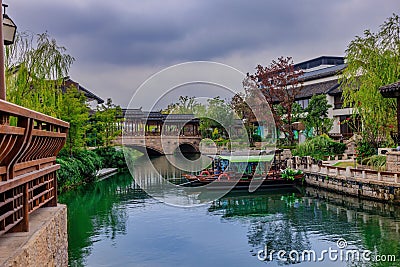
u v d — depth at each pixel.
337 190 18.30
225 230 12.16
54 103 16.56
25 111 3.97
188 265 9.00
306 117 33.72
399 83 16.61
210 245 10.54
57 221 5.89
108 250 10.09
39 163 5.60
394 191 14.89
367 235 11.46
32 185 5.35
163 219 13.58
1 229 4.05
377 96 19.48
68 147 21.69
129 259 9.38
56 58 16.22
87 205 16.33
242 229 12.37
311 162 22.86
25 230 4.67
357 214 14.27
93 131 29.48
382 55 19.84
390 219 13.31
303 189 20.31
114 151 30.09
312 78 41.00
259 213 14.82
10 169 4.18
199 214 14.48
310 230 12.22
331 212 14.80
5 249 3.93
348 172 17.48
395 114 19.73
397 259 9.38
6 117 3.70
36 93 15.44
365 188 16.38
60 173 18.72
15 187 4.32
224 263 9.19
